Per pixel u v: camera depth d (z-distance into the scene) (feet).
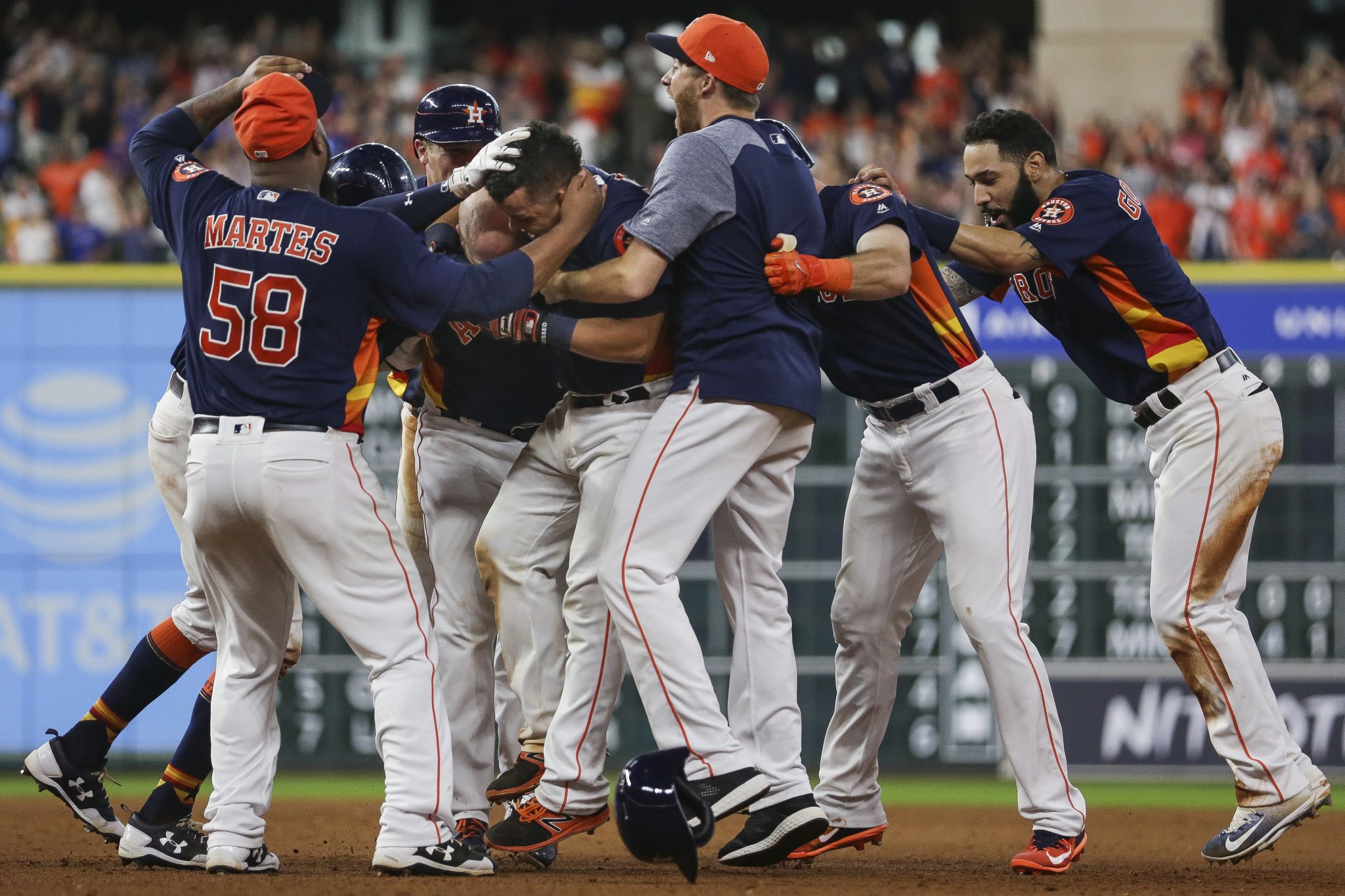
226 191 55.47
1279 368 119.75
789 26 211.41
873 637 64.85
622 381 58.65
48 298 126.52
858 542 64.49
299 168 55.16
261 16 212.64
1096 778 122.62
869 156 172.86
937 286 60.23
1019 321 121.19
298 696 125.18
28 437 126.93
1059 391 121.08
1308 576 119.24
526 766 63.98
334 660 125.29
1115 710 122.62
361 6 203.41
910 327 59.82
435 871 54.65
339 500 53.62
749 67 58.13
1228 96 168.76
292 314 53.16
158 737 128.36
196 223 55.01
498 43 207.00
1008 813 104.12
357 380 55.21
